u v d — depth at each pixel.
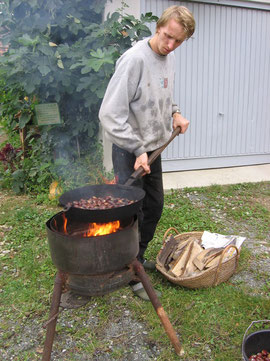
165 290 2.45
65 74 3.95
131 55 1.95
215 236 2.80
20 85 4.00
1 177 4.61
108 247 1.58
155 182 2.43
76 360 1.93
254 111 5.36
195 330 2.09
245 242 3.22
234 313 2.22
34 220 3.57
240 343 1.99
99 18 4.32
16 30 4.12
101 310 2.30
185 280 2.34
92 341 2.05
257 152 5.55
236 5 4.77
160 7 4.46
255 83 5.25
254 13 4.93
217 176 5.04
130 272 1.79
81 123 4.35
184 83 4.87
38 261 2.86
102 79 3.92
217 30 4.82
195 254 2.53
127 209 1.56
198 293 2.41
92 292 1.68
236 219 3.72
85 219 1.54
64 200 1.72
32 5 3.90
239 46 5.00
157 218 2.55
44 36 3.94
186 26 1.85
